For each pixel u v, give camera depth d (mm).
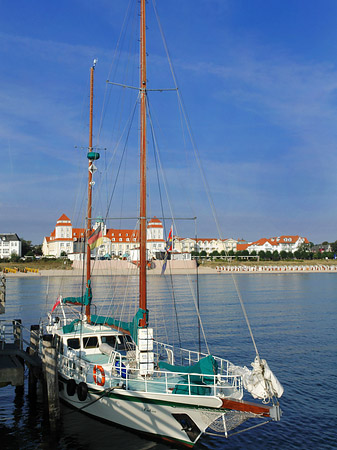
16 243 176625
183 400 15109
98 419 18422
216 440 18328
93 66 26703
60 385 20609
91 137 26500
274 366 28438
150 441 16750
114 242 172750
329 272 155125
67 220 173625
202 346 34031
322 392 23484
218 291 80250
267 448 17516
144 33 18234
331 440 18125
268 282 105062
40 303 59750
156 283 97062
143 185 17828
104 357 19938
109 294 68125
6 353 22250
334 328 42062
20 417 20672
